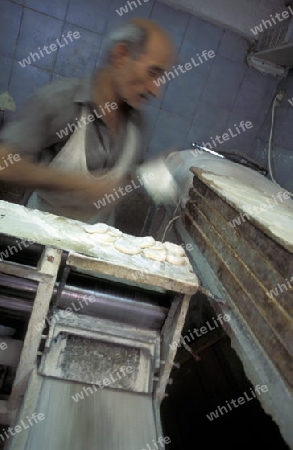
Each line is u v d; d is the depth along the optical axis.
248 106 3.52
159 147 3.54
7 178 1.65
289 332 1.13
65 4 3.04
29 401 1.21
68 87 1.61
